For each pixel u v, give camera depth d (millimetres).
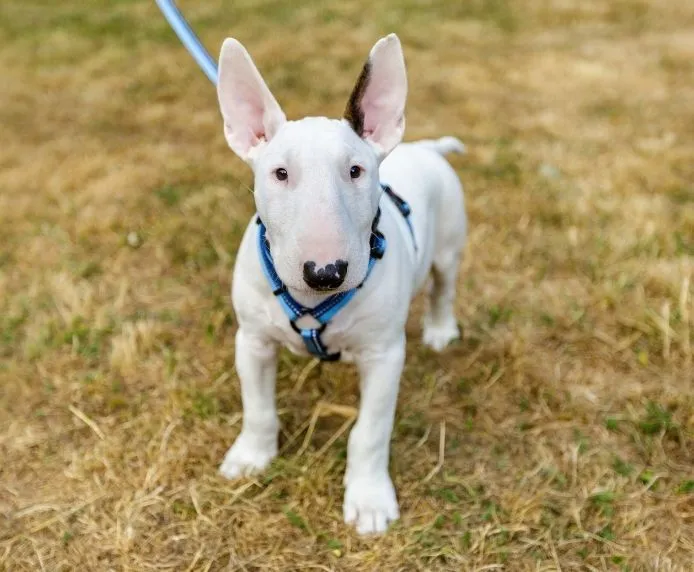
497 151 1683
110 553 795
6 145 1751
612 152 1693
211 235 1349
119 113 1960
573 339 1104
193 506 839
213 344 1088
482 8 2936
